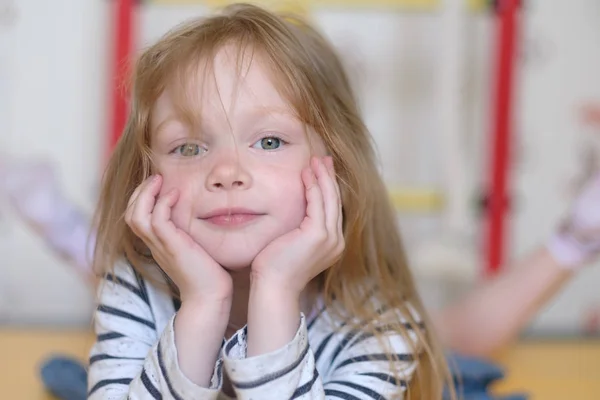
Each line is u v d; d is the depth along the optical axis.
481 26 1.32
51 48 1.33
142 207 0.63
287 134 0.63
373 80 1.34
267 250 0.60
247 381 0.57
